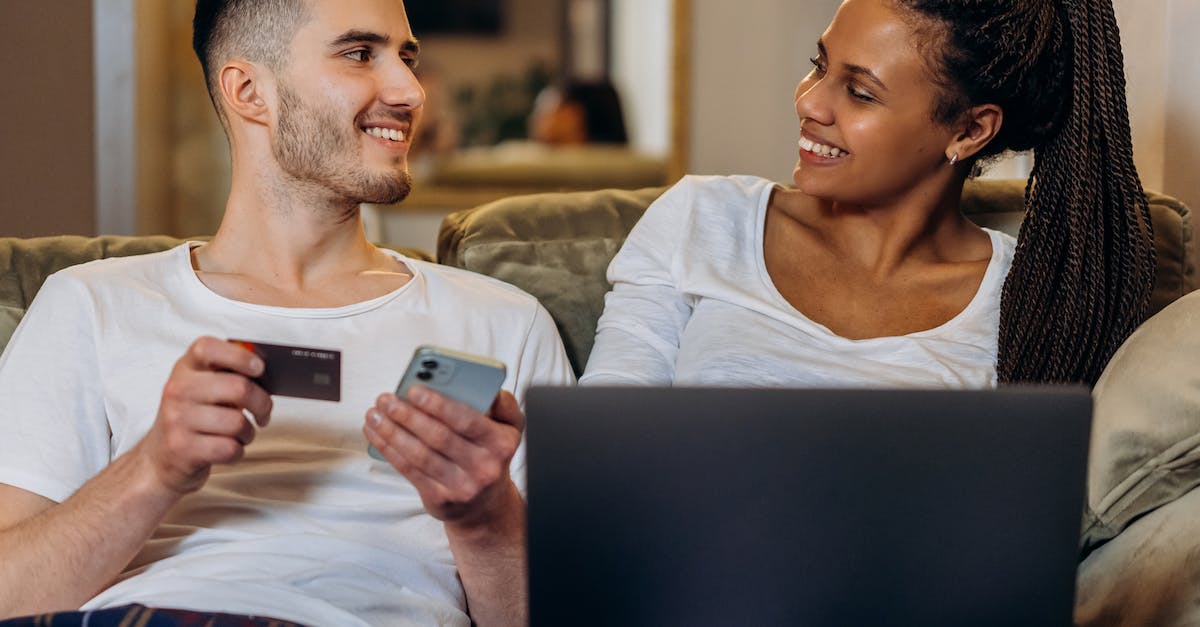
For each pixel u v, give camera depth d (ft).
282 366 3.26
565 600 2.79
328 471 4.05
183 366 3.30
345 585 3.78
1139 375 4.01
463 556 3.93
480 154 19.83
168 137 13.83
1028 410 2.77
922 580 2.80
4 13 11.27
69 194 11.65
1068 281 4.73
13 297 4.66
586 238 5.21
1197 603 3.63
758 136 14.51
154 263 4.26
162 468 3.47
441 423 3.23
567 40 19.65
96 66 12.11
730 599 2.79
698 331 4.63
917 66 4.45
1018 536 2.79
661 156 16.52
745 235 4.87
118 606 3.42
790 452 2.76
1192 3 6.00
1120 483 3.94
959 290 4.77
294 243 4.38
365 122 4.34
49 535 3.53
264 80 4.30
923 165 4.65
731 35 14.38
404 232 17.81
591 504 2.76
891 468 2.77
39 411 3.94
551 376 4.54
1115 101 4.81
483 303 4.50
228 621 3.43
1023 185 5.58
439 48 20.06
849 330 4.64
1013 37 4.48
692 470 2.75
